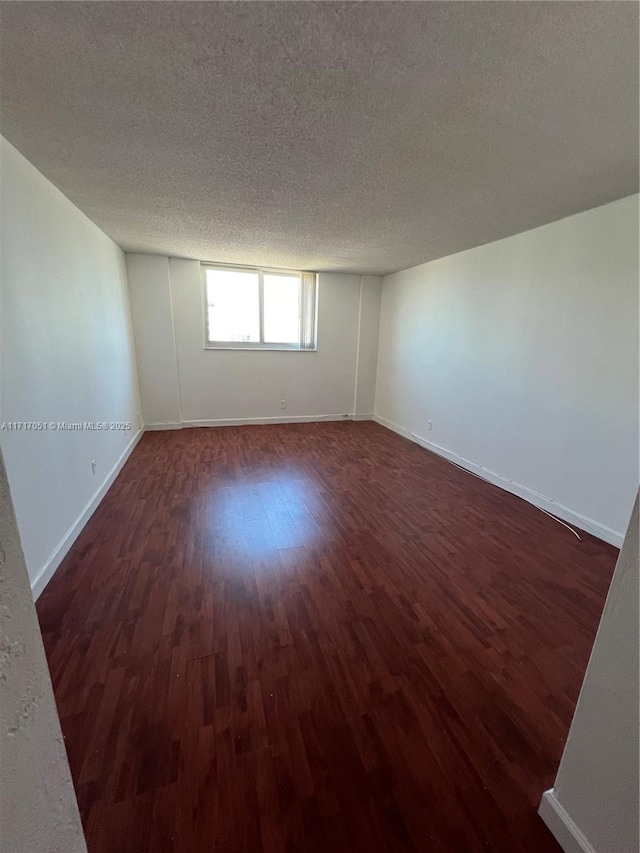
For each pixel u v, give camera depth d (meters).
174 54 1.11
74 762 1.08
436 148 1.67
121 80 1.24
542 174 1.91
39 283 1.94
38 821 0.59
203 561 2.10
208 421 5.15
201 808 0.98
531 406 2.95
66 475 2.19
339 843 0.92
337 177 2.00
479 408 3.53
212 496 2.97
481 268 3.44
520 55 1.08
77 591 1.83
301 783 1.04
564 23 0.97
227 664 1.43
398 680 1.38
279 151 1.72
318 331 5.36
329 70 1.17
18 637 0.54
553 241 2.69
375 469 3.71
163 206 2.51
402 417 5.01
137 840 0.91
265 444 4.45
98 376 2.92
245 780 1.04
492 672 1.42
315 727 1.20
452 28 0.99
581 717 0.84
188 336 4.79
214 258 4.37
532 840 0.93
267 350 5.18
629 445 2.26
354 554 2.21
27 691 0.56
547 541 2.40
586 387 2.50
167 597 1.80
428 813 0.98
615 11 0.93
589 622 1.71
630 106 1.32
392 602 1.80
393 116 1.43
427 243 3.38
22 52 1.10
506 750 1.14
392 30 1.01
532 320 2.91
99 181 2.10
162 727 1.18
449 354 3.95
